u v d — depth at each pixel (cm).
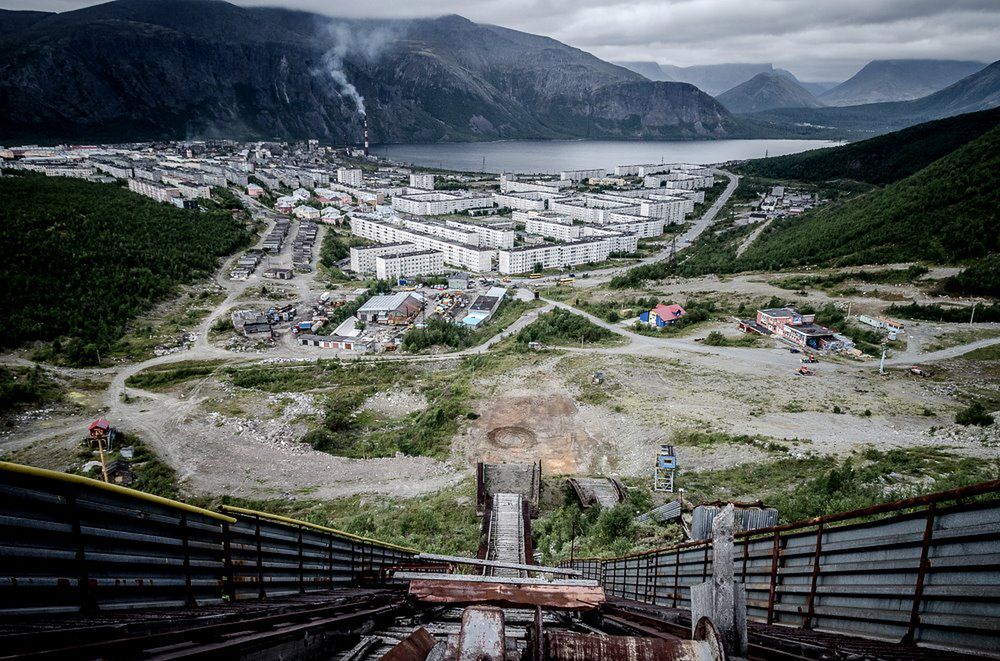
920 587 691
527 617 1236
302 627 724
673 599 1697
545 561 4225
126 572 752
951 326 9350
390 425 7712
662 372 8388
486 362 9400
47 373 8981
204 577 956
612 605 1088
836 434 6134
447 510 5331
